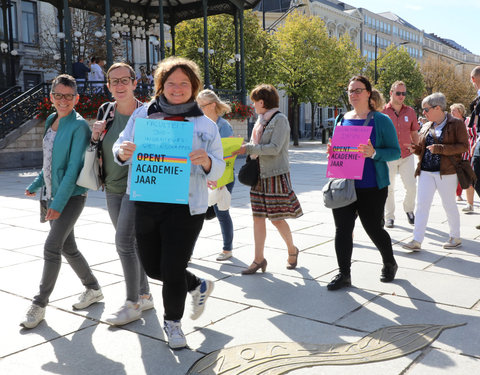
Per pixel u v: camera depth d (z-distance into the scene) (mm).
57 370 2602
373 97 4070
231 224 4816
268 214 4242
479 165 6164
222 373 2553
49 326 3191
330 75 32062
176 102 2852
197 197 2834
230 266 4594
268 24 44469
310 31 31016
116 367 2633
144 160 2746
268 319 3285
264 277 4238
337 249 3939
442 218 6879
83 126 3266
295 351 2797
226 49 25406
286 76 29922
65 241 3406
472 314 3330
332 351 2791
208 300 3672
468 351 2766
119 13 19297
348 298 3680
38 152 15336
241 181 4273
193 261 4770
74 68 15914
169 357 2746
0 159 14344
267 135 4156
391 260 4047
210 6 20094
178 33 25406
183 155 2730
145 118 2812
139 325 3207
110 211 3346
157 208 2797
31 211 7453
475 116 6258
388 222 6383
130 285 3238
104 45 21938
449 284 3984
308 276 4250
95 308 3514
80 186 3279
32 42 24844
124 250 3209
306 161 17625
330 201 3869
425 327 3098
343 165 3865
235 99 20719
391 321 3219
